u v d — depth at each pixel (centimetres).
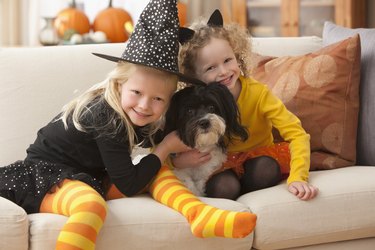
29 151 199
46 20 391
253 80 218
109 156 185
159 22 186
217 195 202
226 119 193
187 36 206
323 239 192
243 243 183
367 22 431
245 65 220
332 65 228
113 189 194
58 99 234
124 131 187
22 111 231
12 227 163
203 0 461
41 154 194
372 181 197
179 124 193
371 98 228
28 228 167
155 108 186
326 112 225
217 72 204
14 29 427
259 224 184
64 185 179
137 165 188
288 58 243
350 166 223
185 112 191
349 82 228
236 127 196
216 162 204
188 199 180
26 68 235
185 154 200
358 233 195
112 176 185
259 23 447
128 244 171
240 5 445
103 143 185
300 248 194
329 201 190
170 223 175
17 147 228
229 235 170
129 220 172
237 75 208
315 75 229
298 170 198
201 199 189
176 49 188
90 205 164
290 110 228
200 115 188
